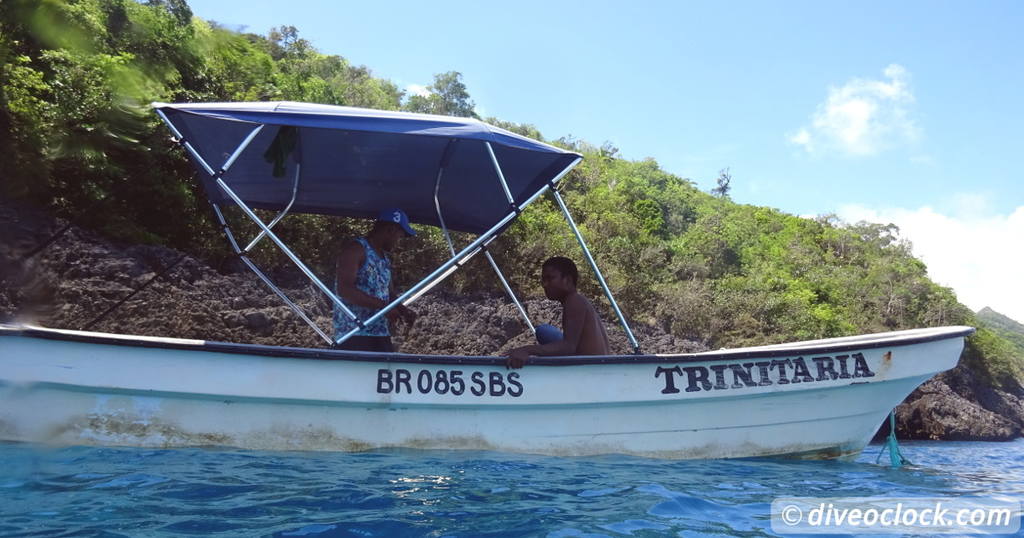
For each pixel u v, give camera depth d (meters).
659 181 54.97
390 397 4.82
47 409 4.43
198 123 5.10
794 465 5.39
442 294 16.05
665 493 3.95
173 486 3.55
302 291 13.48
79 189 11.83
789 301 28.39
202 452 4.50
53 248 10.47
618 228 28.11
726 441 5.43
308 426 4.78
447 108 56.81
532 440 5.08
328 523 3.02
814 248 45.62
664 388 5.20
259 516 3.08
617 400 5.11
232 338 11.38
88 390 4.47
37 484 3.47
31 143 11.28
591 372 5.11
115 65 12.88
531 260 19.19
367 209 6.75
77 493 3.33
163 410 4.60
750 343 24.11
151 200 12.95
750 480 4.57
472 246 5.16
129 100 12.76
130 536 2.70
